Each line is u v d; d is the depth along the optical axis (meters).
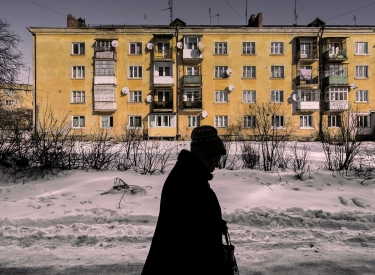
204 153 1.85
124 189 6.97
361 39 34.84
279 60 34.72
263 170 9.64
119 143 11.17
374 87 34.50
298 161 10.02
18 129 9.32
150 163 9.47
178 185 1.72
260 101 34.34
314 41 34.72
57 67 34.19
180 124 34.50
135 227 4.79
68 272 3.43
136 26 34.59
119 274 3.39
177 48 34.62
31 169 8.52
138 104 34.44
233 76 34.62
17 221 4.96
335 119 34.44
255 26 36.59
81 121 34.16
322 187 7.50
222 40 34.84
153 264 1.72
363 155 10.67
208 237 1.68
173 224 1.68
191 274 1.64
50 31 34.28
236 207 5.83
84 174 8.51
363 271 3.46
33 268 3.52
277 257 3.81
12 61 21.00
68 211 5.54
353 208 5.90
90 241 4.32
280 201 6.31
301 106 33.75
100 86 33.81
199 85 34.06
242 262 3.67
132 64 34.56
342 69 34.72
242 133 33.75
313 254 3.91
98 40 34.22
